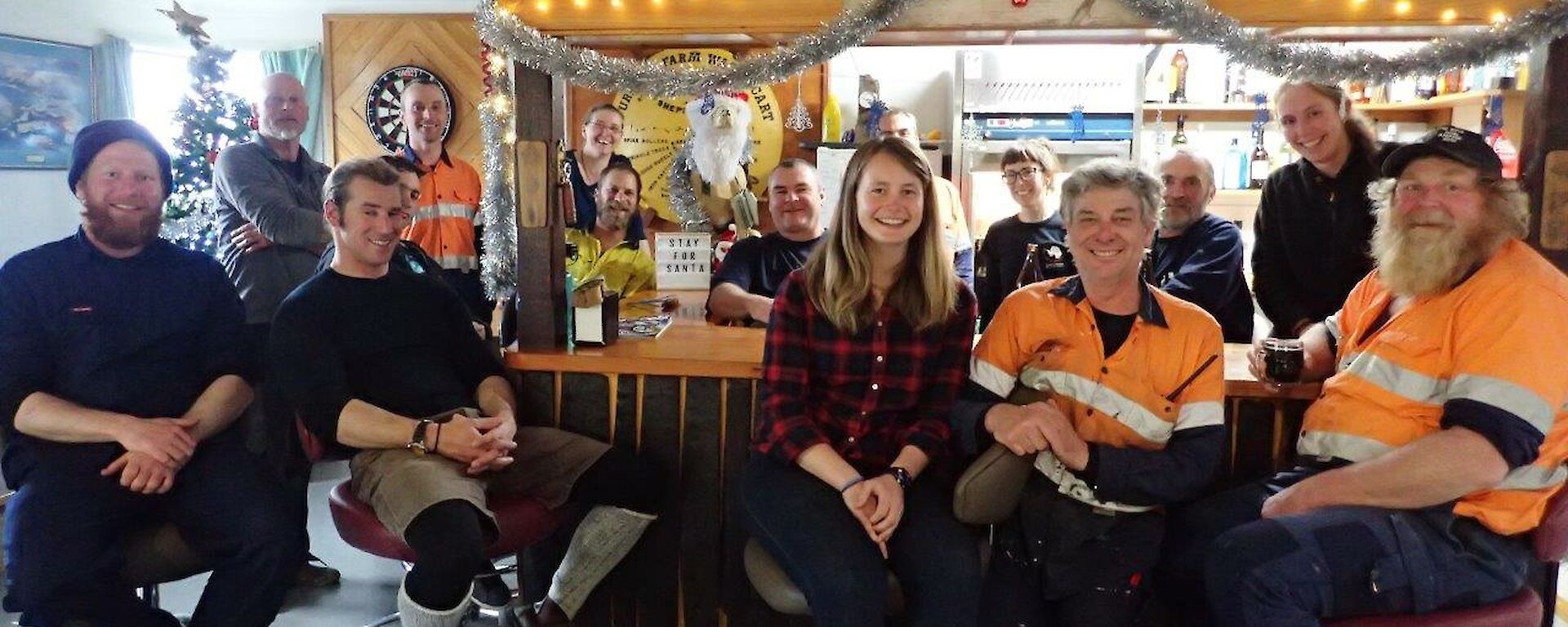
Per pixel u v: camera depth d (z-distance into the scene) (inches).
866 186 77.1
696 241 156.1
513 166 99.7
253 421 127.4
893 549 75.1
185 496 86.3
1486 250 73.0
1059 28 91.0
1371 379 75.9
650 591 97.4
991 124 200.5
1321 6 88.6
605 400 96.4
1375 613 70.7
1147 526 78.6
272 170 133.8
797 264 138.0
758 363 92.3
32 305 86.4
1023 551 79.7
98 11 215.8
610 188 156.8
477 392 96.0
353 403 86.7
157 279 91.2
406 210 94.5
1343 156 103.3
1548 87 84.8
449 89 233.6
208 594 86.0
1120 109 198.7
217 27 235.5
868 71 220.8
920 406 81.4
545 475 89.4
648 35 96.1
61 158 209.0
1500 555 71.5
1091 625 76.5
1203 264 110.0
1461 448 67.8
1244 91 202.5
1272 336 111.3
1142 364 78.0
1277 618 69.0
